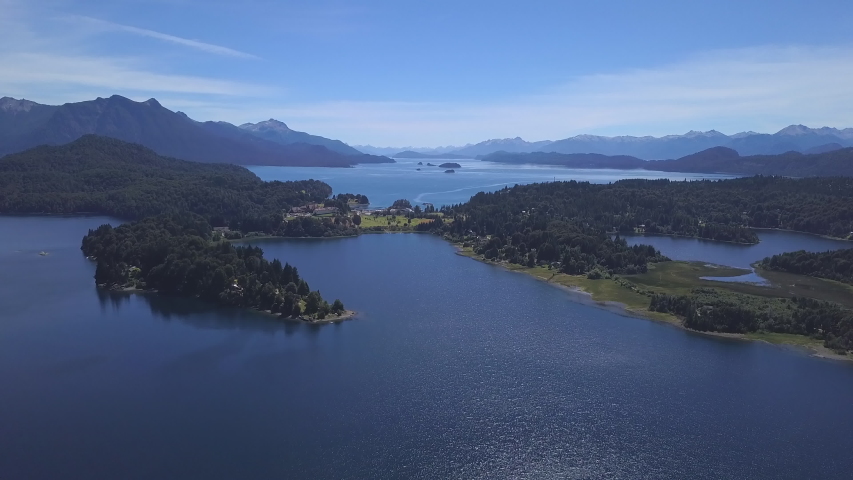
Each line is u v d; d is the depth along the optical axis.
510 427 150.88
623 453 140.62
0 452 137.88
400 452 139.50
